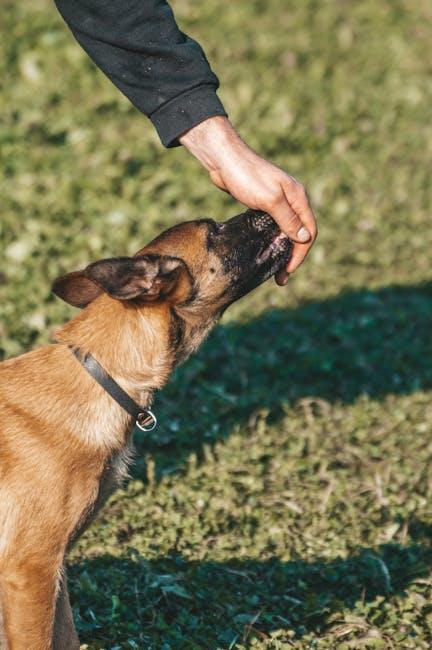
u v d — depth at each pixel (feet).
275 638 15.58
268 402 22.97
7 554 13.85
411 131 39.65
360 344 26.14
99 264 13.76
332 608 16.30
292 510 18.84
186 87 13.83
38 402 14.43
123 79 14.06
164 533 17.75
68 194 30.68
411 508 18.98
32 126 35.17
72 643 14.88
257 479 19.75
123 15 13.92
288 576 17.10
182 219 30.73
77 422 14.38
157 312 14.99
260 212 16.24
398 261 30.86
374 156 37.37
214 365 24.77
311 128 38.60
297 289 28.81
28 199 30.04
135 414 14.87
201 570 16.92
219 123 13.84
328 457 20.89
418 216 33.24
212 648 15.37
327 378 24.61
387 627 15.89
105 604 16.19
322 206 33.42
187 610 16.24
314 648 15.47
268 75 42.91
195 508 18.62
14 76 39.04
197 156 14.07
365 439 21.63
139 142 35.06
